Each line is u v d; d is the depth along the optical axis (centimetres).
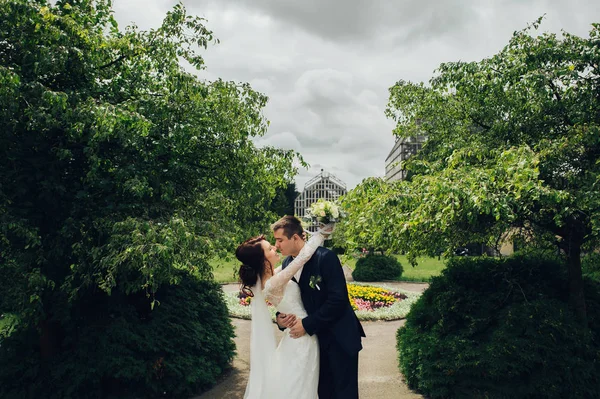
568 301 484
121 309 508
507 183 385
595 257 592
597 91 475
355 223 434
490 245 602
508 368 443
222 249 466
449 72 559
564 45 484
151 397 504
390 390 541
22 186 427
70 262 480
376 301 1166
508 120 534
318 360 316
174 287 580
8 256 441
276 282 305
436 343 498
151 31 521
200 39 529
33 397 454
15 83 364
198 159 558
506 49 529
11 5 388
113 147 481
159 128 490
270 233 639
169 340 523
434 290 555
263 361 324
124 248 401
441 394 484
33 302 423
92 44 450
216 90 568
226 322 628
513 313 463
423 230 440
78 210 443
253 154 599
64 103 381
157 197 493
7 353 482
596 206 386
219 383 572
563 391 428
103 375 487
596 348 446
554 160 450
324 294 311
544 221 477
